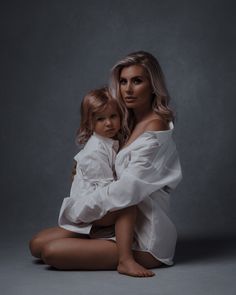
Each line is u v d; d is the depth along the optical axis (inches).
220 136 182.9
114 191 113.9
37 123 191.2
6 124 192.4
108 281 109.1
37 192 189.0
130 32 186.5
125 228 114.3
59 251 115.1
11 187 190.9
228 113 182.2
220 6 182.4
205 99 183.3
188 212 178.9
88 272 115.9
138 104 121.6
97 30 188.2
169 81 184.4
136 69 120.6
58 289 104.8
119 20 187.0
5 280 111.9
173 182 121.2
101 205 114.7
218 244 145.0
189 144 183.9
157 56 185.3
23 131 191.9
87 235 123.0
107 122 120.2
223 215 176.6
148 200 118.3
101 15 187.9
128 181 113.5
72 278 111.7
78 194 119.5
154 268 119.4
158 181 118.3
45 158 190.5
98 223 117.8
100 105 120.0
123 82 122.4
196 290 103.8
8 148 192.2
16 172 191.6
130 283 107.8
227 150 182.1
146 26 185.8
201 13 183.3
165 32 184.9
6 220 173.6
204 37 183.2
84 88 188.9
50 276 113.7
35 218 175.8
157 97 122.3
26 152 191.5
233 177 181.2
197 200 181.3
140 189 114.2
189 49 183.8
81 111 123.8
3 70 192.1
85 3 188.7
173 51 184.4
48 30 190.5
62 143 189.8
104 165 118.9
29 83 191.5
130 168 115.3
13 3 191.8
